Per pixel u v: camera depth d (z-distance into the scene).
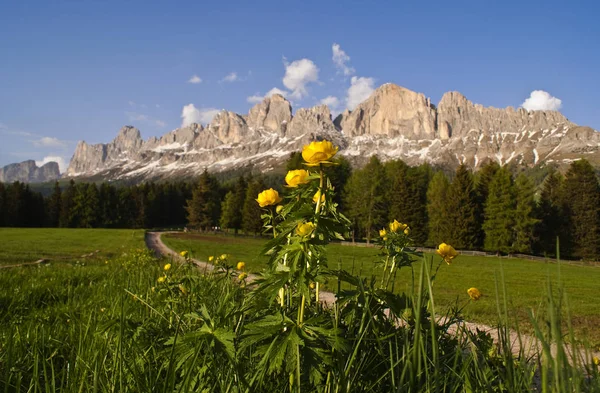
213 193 75.44
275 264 1.70
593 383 0.96
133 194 87.19
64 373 1.79
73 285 6.18
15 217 75.12
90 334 2.27
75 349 2.12
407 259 2.21
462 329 1.81
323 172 1.67
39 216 78.94
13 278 6.44
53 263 12.75
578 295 11.54
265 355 1.43
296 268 1.55
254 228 55.78
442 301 7.38
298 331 1.49
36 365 1.61
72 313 3.11
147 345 2.01
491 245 42.66
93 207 79.12
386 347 1.77
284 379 1.58
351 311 1.80
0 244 26.56
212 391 1.52
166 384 1.34
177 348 1.64
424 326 1.79
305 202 1.70
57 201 80.69
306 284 1.53
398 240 2.24
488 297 9.11
